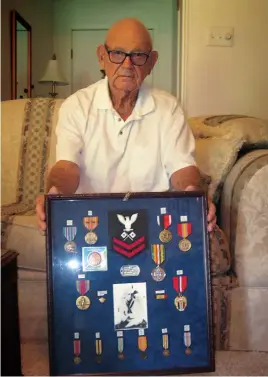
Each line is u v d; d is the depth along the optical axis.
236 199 1.51
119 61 1.24
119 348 1.05
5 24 3.47
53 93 4.38
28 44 4.05
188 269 1.09
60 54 4.90
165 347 1.07
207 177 1.71
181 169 1.30
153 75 4.75
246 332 1.47
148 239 1.08
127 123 1.31
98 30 4.86
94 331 1.05
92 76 4.91
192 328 1.08
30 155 2.06
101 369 1.05
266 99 2.62
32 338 1.55
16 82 3.72
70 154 1.26
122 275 1.06
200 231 1.09
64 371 1.04
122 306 1.06
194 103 2.61
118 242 1.07
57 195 1.05
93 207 1.06
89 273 1.05
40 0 4.45
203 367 1.07
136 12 4.77
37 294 1.54
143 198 1.08
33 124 2.10
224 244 1.48
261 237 1.46
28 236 1.53
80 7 4.84
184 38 2.57
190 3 2.53
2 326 1.01
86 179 1.34
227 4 2.53
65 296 1.05
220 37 2.55
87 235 1.06
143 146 1.33
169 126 1.34
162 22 4.73
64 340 1.04
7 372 1.04
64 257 1.05
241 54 2.57
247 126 1.90
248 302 1.46
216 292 1.45
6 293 1.04
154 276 1.07
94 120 1.31
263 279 1.45
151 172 1.34
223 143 1.75
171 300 1.08
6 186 2.05
